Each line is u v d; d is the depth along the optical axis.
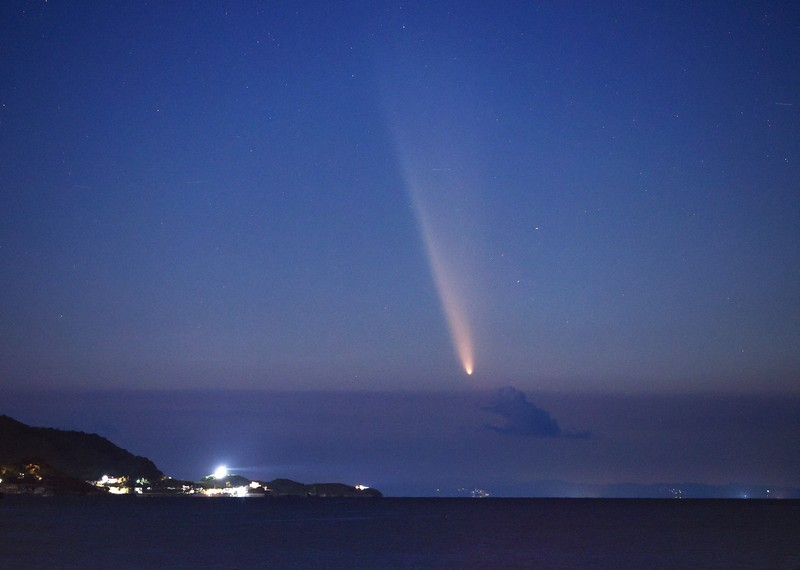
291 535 74.69
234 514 129.00
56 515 114.56
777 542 66.25
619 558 52.94
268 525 93.62
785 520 108.06
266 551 56.75
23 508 144.62
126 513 124.25
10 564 47.28
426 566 48.03
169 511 138.12
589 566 48.25
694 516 125.44
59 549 57.09
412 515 132.12
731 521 105.62
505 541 68.19
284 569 45.94
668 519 113.69
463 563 49.91
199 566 46.75
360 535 75.56
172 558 51.19
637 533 78.94
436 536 74.44
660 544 64.62
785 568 47.22
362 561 50.59
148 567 46.06
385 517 122.25
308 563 49.19
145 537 69.88
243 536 72.62
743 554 55.53
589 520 110.38
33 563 47.84
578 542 66.69
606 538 71.50
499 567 47.78
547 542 66.94
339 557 52.97
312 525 94.31
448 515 132.88
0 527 83.94
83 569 44.91
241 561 49.72
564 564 49.38
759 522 102.12
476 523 101.69
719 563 49.97
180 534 74.44
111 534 73.62
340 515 130.25
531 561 51.19
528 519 115.50
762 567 47.66
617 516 126.12
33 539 66.88
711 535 75.56
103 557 51.47
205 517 114.81
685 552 57.28
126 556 52.25
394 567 47.38
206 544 62.56
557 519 115.00
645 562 50.62
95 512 127.38
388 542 66.31
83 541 64.88
